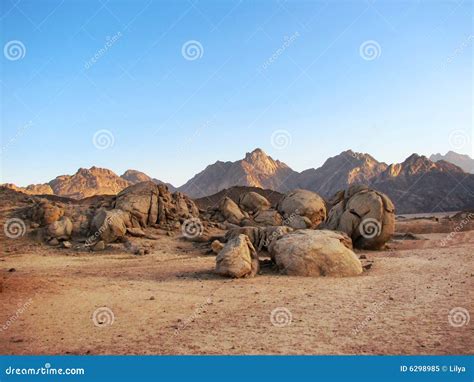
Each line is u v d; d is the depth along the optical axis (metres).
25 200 40.44
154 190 36.12
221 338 9.48
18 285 15.04
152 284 16.27
